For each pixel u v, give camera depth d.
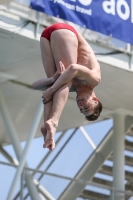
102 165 56.69
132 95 48.12
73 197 42.31
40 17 37.44
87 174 57.06
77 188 42.56
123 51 41.47
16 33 36.72
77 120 55.53
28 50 39.59
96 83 17.48
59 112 16.95
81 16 38.00
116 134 51.91
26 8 36.88
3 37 37.44
